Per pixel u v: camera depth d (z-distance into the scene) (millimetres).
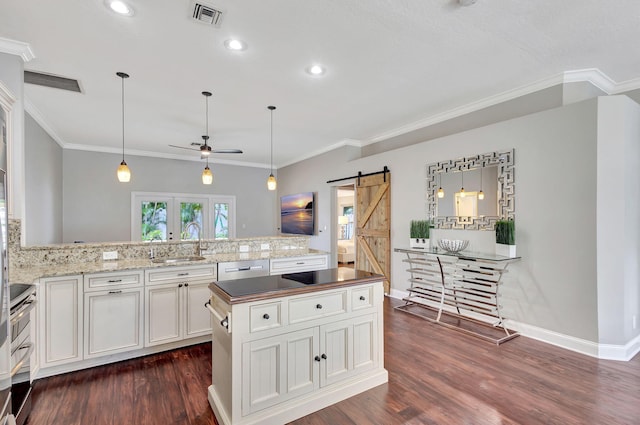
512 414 2035
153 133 5449
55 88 3514
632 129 2873
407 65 3027
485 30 2475
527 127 3316
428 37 2564
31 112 4164
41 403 2152
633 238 2893
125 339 2773
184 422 1971
